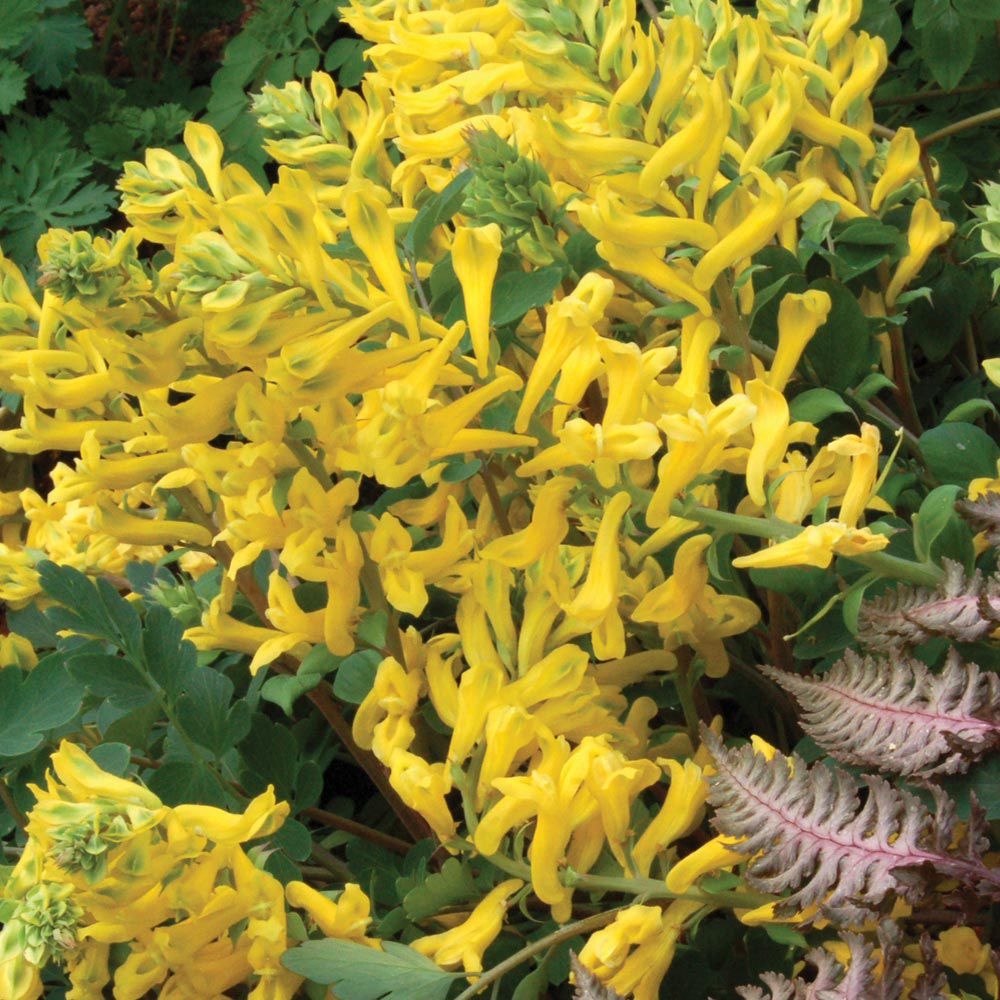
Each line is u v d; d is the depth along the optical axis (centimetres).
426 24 51
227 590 49
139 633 47
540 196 48
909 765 45
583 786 45
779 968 47
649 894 45
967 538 47
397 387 43
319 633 46
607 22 45
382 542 45
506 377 44
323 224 45
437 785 45
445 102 50
